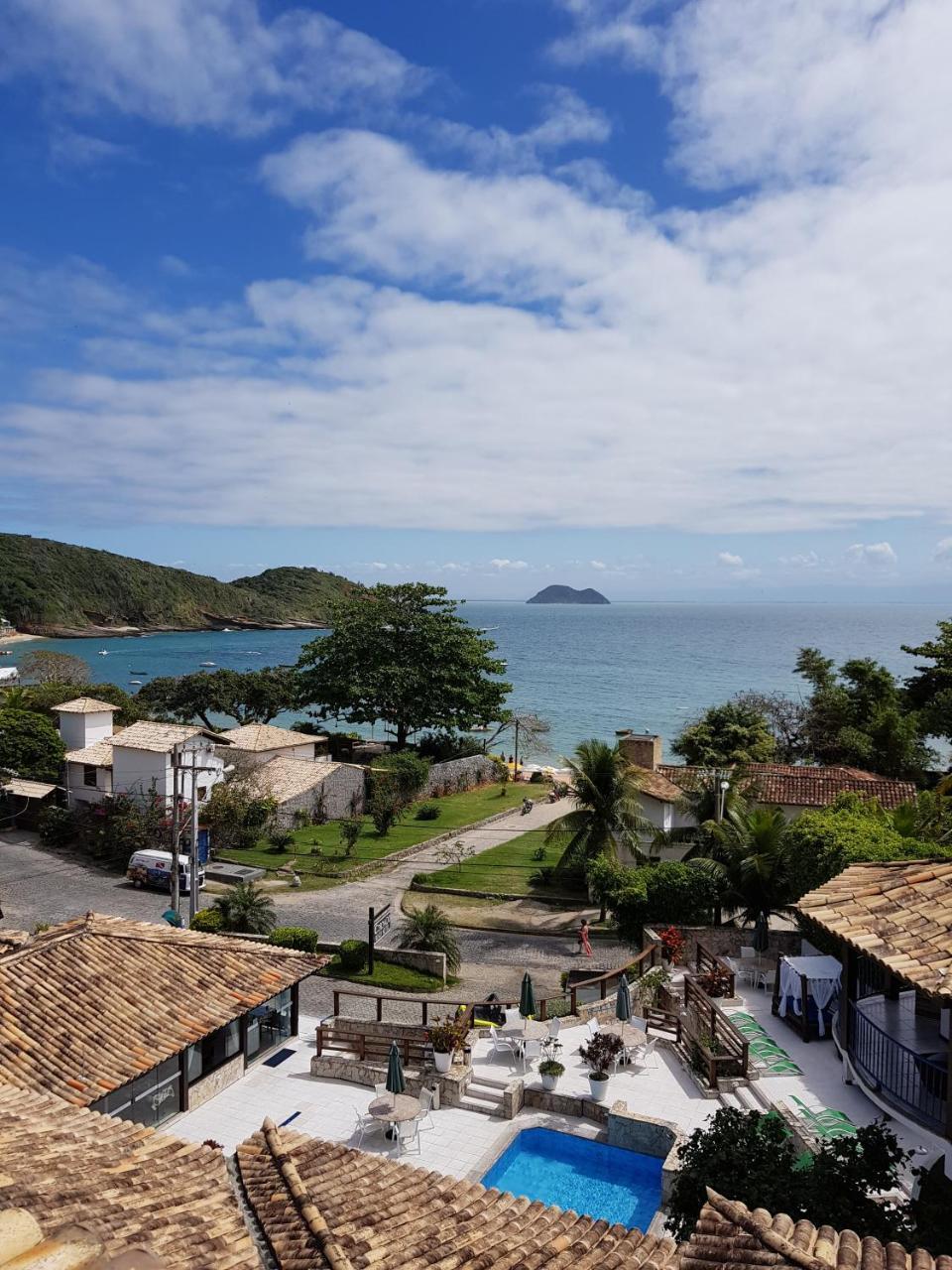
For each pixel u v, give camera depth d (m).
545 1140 20.91
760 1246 8.94
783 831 33.62
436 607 85.06
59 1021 21.44
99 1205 8.60
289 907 42.88
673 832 41.75
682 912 34.38
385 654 81.12
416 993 33.09
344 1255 9.13
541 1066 22.50
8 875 47.28
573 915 42.81
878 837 28.78
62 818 53.53
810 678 86.19
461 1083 22.59
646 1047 23.72
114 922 27.12
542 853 51.88
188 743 52.41
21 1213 4.60
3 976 22.30
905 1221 12.34
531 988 25.08
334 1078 24.61
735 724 73.56
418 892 46.16
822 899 18.08
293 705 92.75
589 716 127.69
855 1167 12.62
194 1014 23.14
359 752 80.50
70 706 63.00
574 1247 9.82
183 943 26.02
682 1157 14.23
